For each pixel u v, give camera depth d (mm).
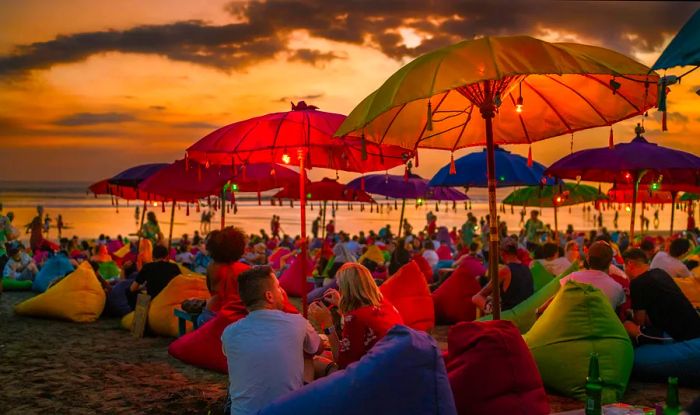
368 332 4156
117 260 17156
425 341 3482
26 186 146500
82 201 80688
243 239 6449
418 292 7949
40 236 19578
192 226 44594
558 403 4984
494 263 4641
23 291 13523
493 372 4102
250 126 5586
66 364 6723
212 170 8352
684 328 5527
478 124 6059
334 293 5418
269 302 4039
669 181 9102
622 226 51094
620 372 5055
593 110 5547
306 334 4020
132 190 11883
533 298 6676
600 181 8875
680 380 5434
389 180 12477
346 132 4320
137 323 8344
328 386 3438
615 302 5797
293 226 45969
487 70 3789
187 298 8164
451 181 9148
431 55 4133
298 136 5496
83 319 9367
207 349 6359
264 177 8516
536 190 12719
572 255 9094
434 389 3387
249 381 3797
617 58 4293
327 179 13773
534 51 3916
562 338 5188
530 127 5977
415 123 5777
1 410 5137
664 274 5715
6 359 6965
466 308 8906
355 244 18516
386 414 3338
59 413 5059
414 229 43875
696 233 19312
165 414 5008
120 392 5641
